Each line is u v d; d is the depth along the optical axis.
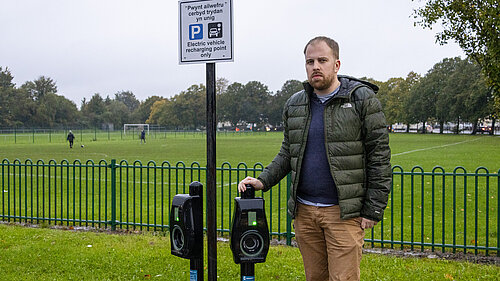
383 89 98.75
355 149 3.15
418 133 92.25
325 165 3.20
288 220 6.82
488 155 26.95
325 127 3.17
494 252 6.64
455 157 25.52
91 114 124.62
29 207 10.30
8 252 6.21
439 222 8.71
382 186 3.12
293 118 3.37
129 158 26.09
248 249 2.95
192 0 3.23
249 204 2.95
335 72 3.21
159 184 14.06
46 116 101.81
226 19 3.16
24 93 101.69
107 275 5.36
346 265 3.19
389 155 3.17
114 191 7.84
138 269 5.57
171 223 3.20
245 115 119.94
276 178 3.57
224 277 5.30
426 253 6.40
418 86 82.69
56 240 6.88
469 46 9.08
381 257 6.02
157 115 126.19
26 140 59.09
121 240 6.93
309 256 3.45
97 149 36.94
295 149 3.33
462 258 6.11
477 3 8.55
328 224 3.22
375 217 3.11
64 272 5.51
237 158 25.16
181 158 25.91
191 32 3.24
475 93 63.72
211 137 3.17
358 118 3.14
